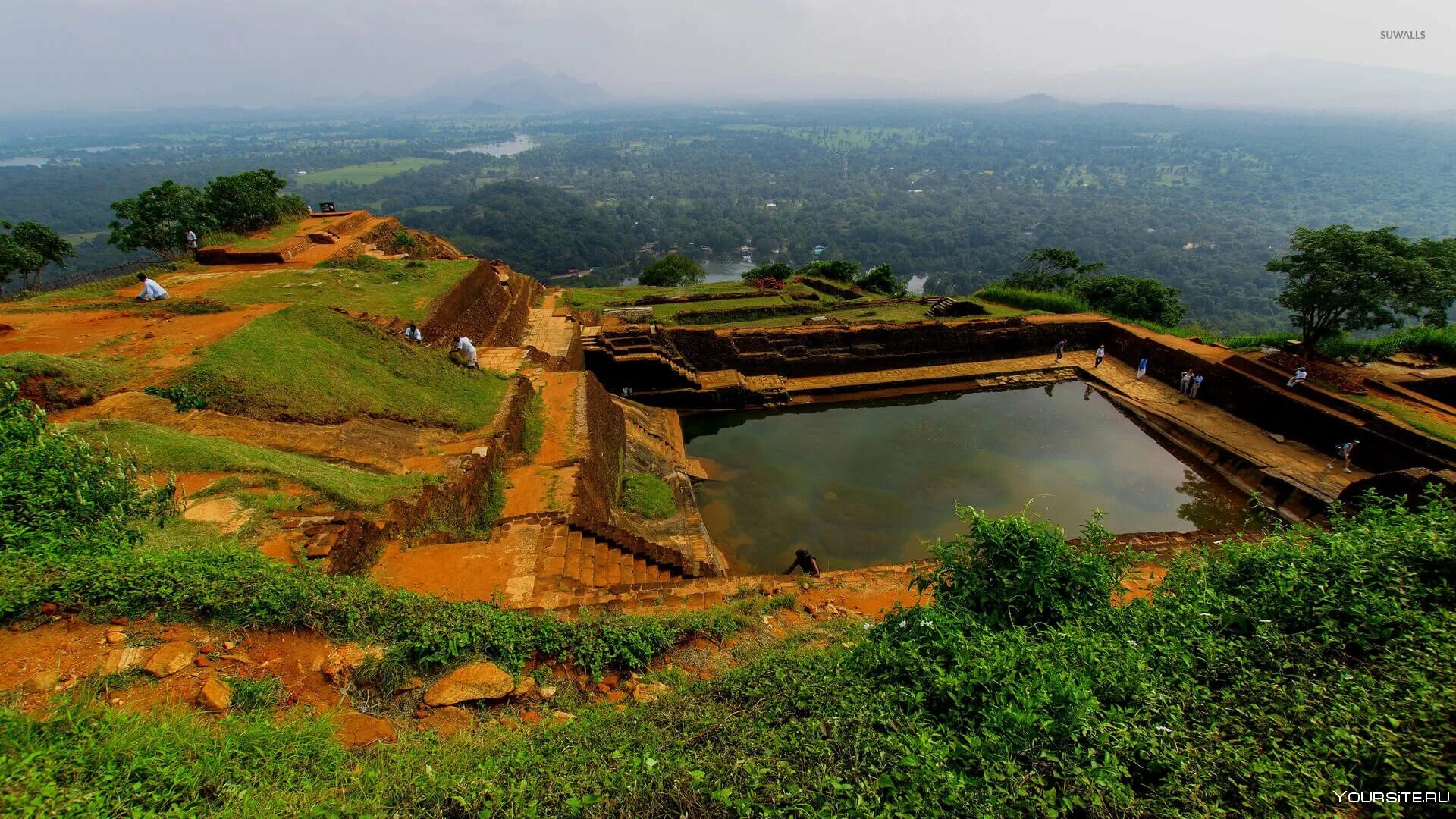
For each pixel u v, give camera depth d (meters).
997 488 19.64
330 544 8.85
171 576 6.89
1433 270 19.08
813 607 10.59
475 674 7.12
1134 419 24.42
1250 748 4.95
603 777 4.95
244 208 28.94
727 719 5.80
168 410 11.54
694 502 18.48
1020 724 5.08
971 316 31.84
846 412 25.58
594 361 25.36
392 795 4.88
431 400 15.95
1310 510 17.81
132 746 4.85
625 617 8.89
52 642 6.06
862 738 5.27
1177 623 6.88
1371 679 5.54
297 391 13.52
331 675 6.75
